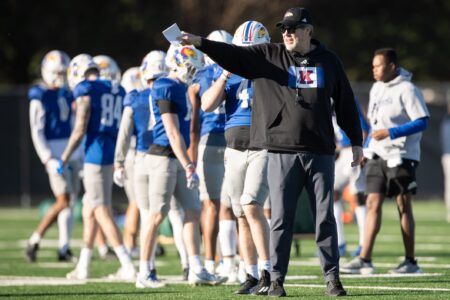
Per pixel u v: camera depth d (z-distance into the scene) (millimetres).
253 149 27812
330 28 110312
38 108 42750
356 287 28656
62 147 43281
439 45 115500
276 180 25891
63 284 32594
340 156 43188
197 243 31094
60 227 42500
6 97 83250
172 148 30109
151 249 31000
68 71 37844
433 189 85500
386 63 33812
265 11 99312
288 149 25641
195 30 101062
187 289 29938
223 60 25391
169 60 30406
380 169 33688
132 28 103000
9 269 38844
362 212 41156
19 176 83500
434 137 85000
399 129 32719
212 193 32750
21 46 106688
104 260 42625
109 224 34500
